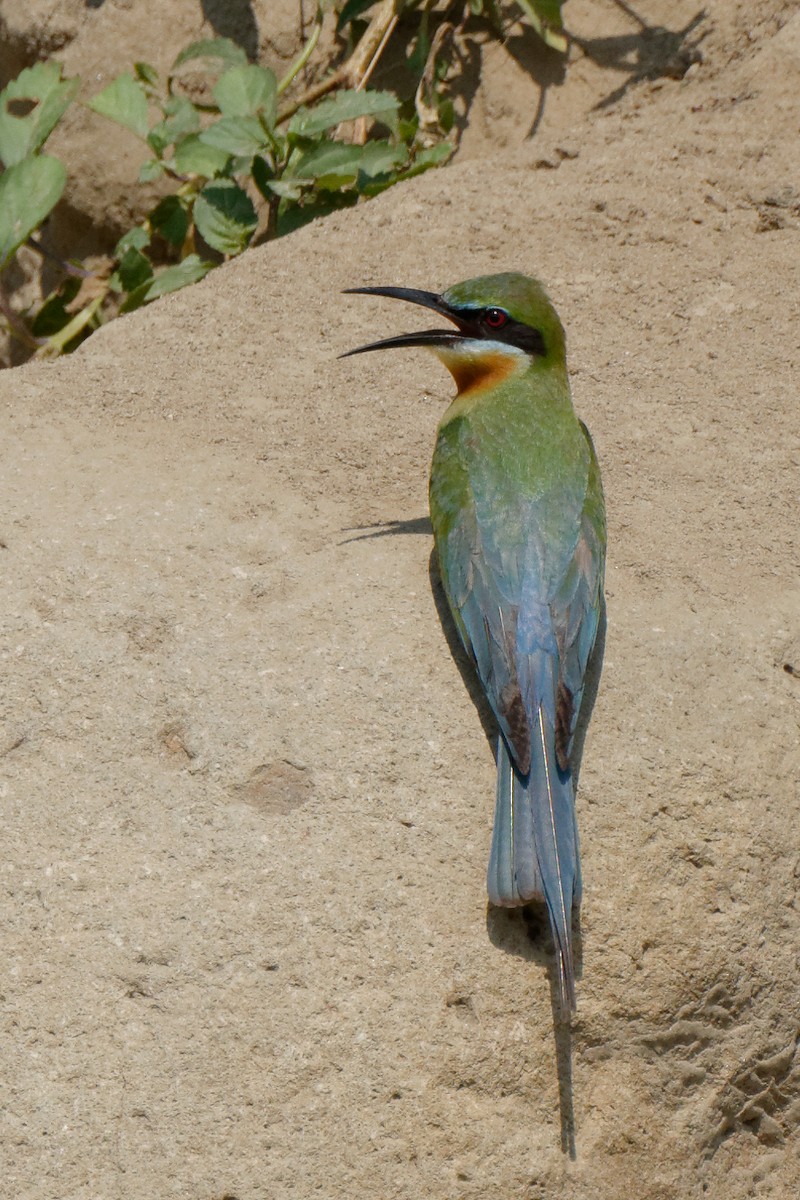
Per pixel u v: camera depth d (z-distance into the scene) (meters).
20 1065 7.38
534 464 9.21
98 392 11.03
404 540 9.58
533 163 13.64
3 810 8.08
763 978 8.26
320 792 8.13
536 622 8.53
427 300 10.20
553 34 16.00
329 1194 7.30
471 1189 7.48
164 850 7.94
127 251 15.18
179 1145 7.27
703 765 8.46
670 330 11.82
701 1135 8.09
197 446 10.45
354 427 10.76
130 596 8.98
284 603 9.02
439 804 8.14
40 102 14.65
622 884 8.09
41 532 9.38
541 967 7.82
